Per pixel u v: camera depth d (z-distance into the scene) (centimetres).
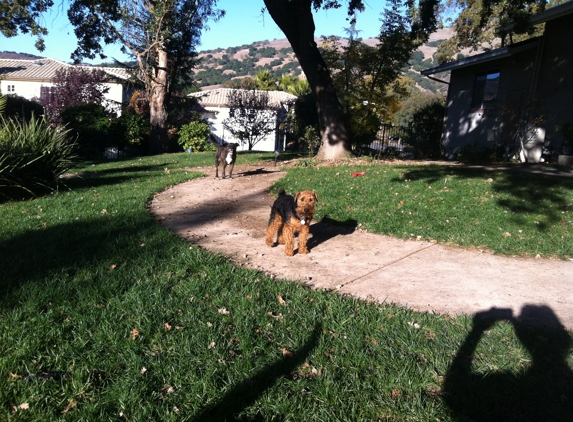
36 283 412
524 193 805
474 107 1908
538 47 1532
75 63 2480
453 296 436
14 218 714
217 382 282
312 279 481
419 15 1453
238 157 1878
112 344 319
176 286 428
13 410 252
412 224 677
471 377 295
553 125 1486
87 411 251
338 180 1016
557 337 347
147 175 1315
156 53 2675
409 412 260
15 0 1994
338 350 321
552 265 524
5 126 993
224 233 664
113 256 503
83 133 2394
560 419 256
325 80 1466
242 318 363
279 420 252
